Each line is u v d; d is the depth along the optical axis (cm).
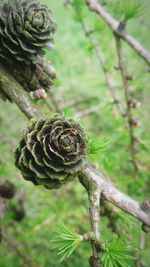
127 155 30
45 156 11
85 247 22
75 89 37
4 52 13
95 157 21
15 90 13
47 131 11
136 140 23
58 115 11
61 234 11
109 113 28
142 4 16
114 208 15
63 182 11
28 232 25
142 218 11
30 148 11
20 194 24
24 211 23
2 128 32
